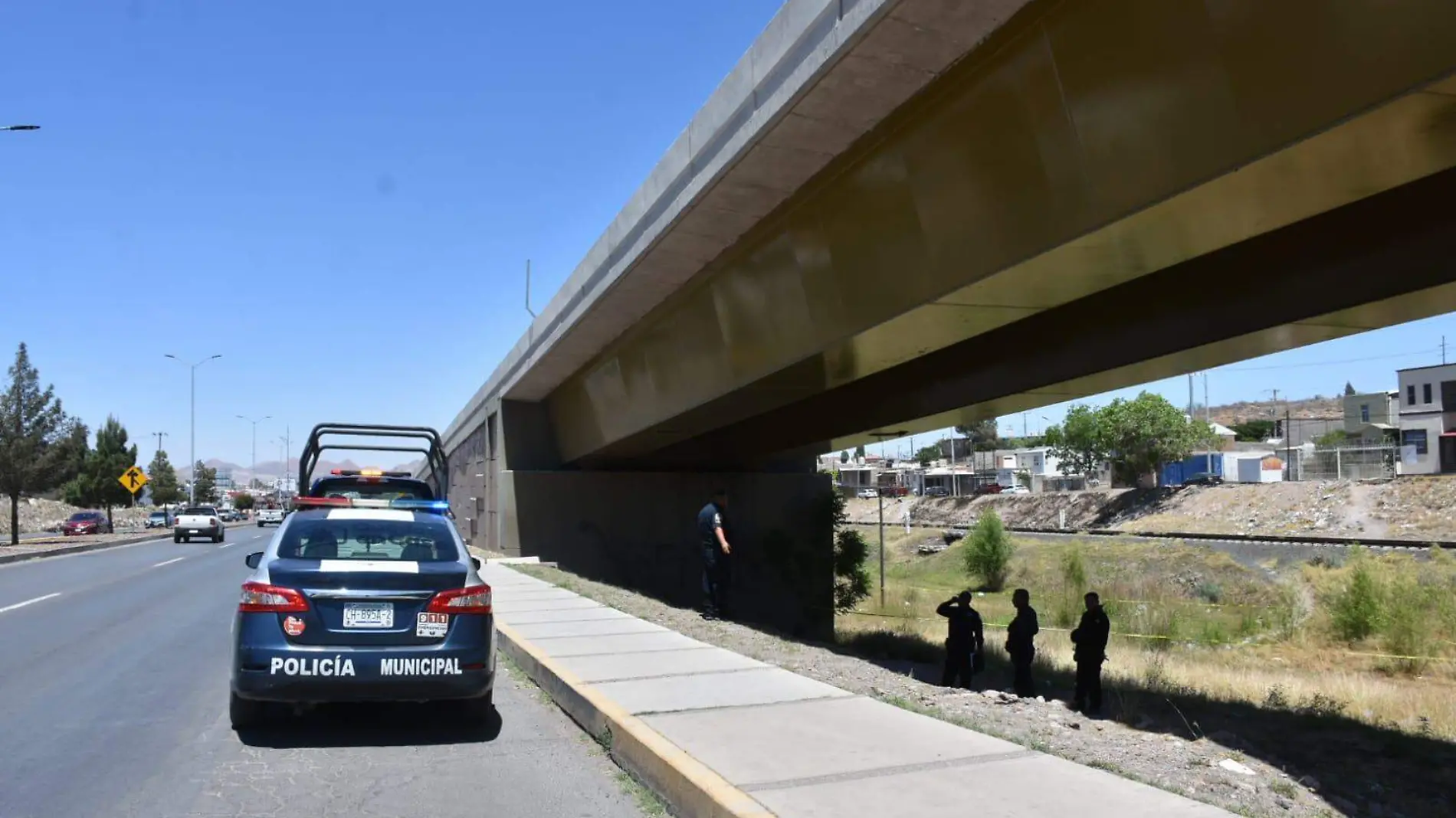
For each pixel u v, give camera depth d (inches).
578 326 842.2
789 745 241.4
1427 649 858.1
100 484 2583.7
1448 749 340.5
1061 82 370.6
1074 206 383.9
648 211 631.8
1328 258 437.1
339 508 331.0
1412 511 1665.8
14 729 307.4
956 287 456.8
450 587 288.4
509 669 410.0
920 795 200.7
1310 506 1881.2
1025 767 222.1
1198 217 366.3
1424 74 269.6
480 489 1353.3
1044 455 4003.4
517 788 243.6
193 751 277.9
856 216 512.1
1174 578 1453.0
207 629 554.9
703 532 562.6
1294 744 347.6
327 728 305.7
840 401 913.5
